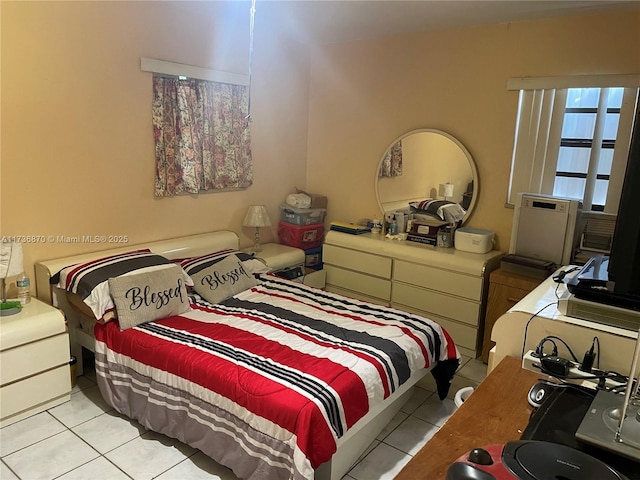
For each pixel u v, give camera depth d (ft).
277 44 13.56
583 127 10.68
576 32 10.48
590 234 10.56
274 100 13.87
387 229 13.91
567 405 4.02
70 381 8.88
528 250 11.12
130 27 10.11
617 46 10.05
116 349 8.33
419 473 3.45
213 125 12.08
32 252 9.38
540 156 11.32
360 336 8.26
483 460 3.03
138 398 8.03
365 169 14.33
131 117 10.47
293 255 13.48
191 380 7.23
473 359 11.48
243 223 13.48
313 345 7.84
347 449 7.19
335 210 15.24
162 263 9.75
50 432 7.99
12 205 8.98
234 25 12.13
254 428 6.50
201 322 8.76
